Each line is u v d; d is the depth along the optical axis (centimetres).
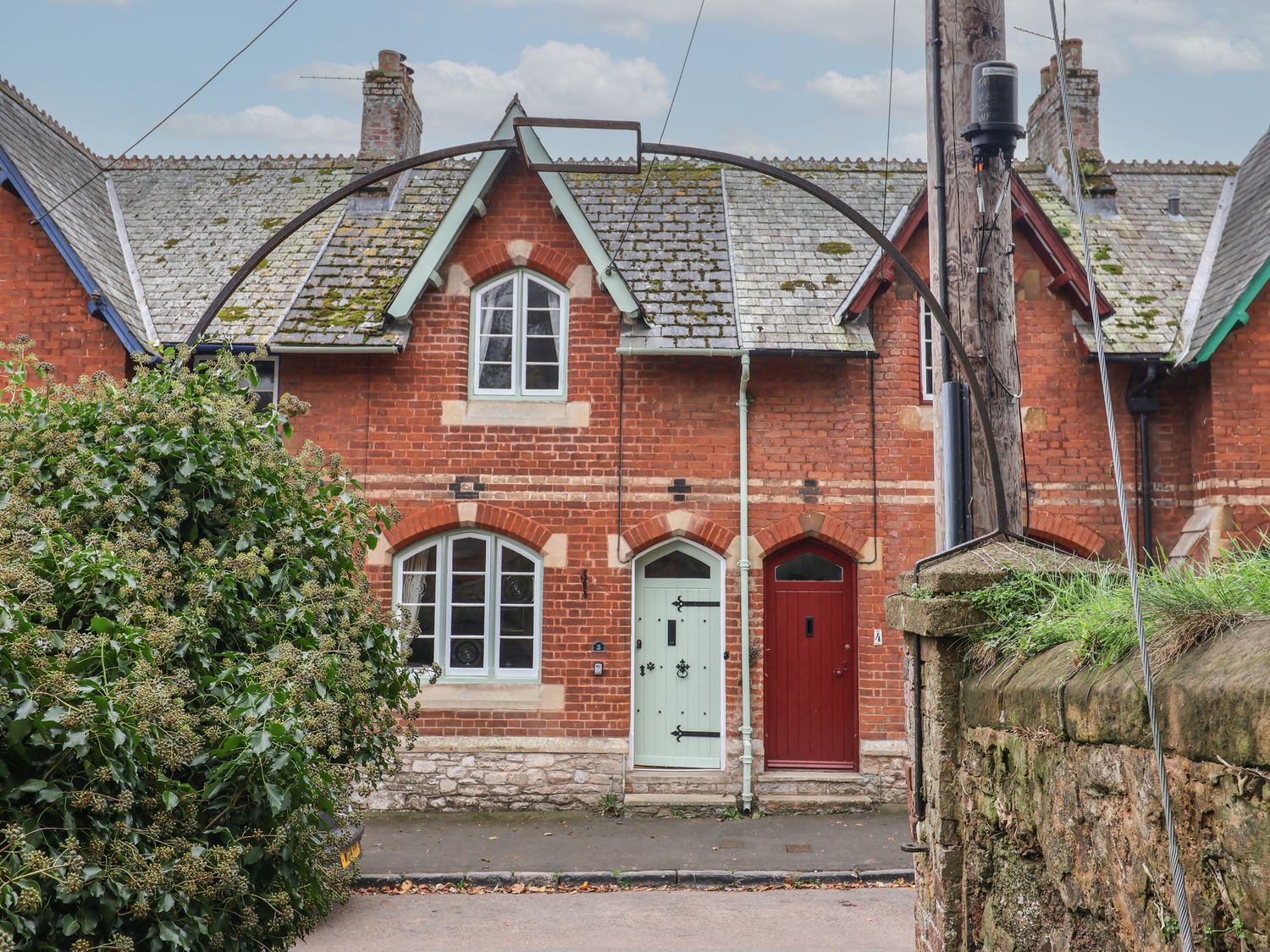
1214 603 324
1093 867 358
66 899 402
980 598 499
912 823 581
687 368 1476
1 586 435
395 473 1459
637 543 1453
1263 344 1413
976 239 696
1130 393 1462
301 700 536
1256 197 1622
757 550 1457
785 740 1475
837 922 991
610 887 1134
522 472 1464
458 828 1345
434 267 1444
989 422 634
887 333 1483
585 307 1484
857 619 1463
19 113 1602
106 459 631
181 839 457
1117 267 1574
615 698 1445
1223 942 279
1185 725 291
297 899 540
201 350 1432
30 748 417
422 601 1473
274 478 717
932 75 721
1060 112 1748
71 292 1450
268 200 1697
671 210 1628
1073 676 376
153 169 1772
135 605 508
